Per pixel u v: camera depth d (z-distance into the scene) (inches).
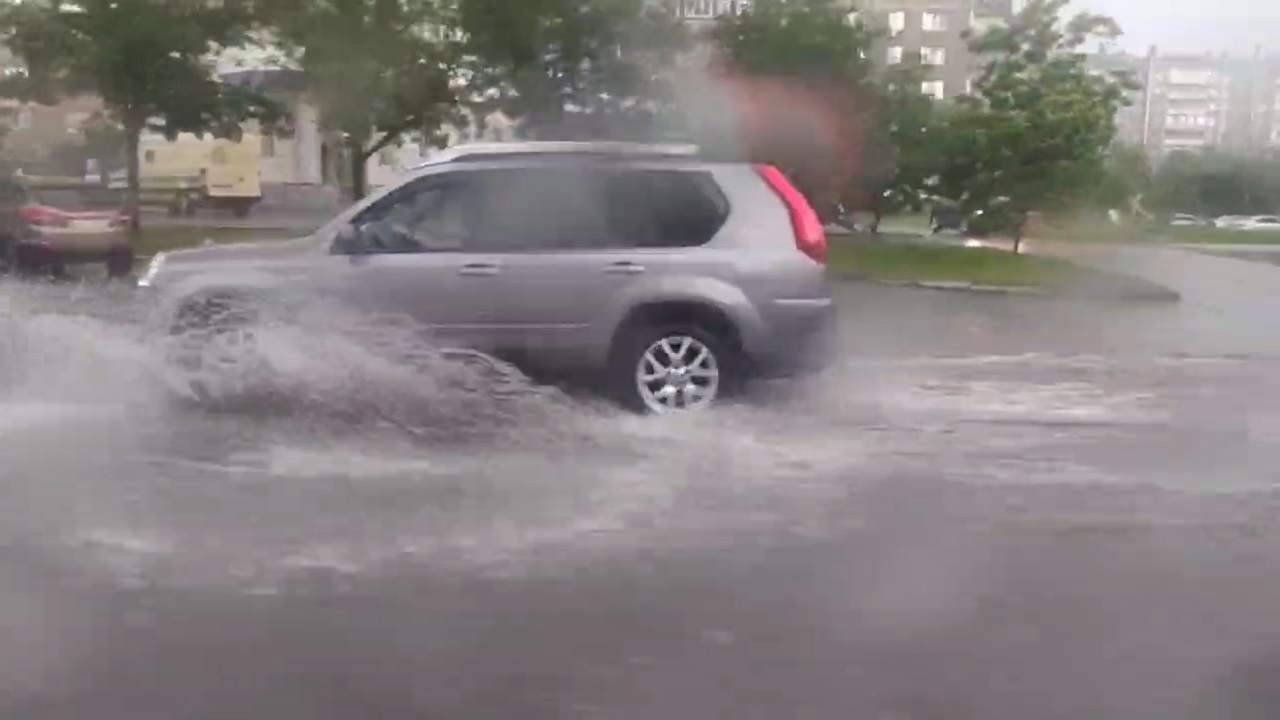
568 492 251.9
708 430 304.0
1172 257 1182.3
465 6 741.9
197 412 317.1
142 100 826.2
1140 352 483.2
